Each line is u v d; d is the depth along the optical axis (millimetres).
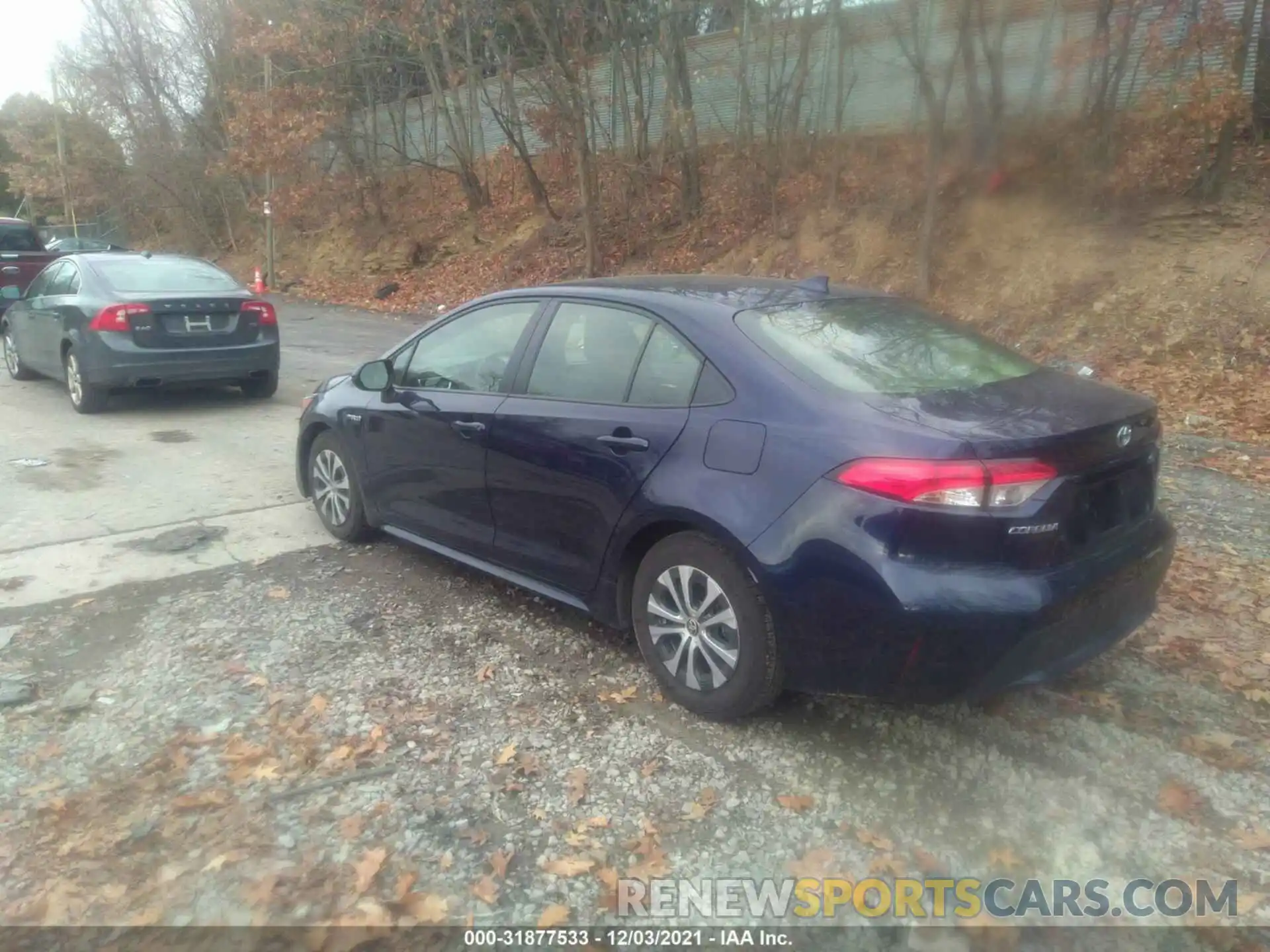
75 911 2912
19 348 11344
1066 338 11633
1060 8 14055
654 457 3920
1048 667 3432
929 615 3217
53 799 3430
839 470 3393
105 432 8984
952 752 3713
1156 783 3529
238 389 11320
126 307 9227
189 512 6562
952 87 15094
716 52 19578
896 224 15453
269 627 4762
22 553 5738
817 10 16688
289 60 24891
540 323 4672
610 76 22359
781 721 3922
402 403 5238
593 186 20109
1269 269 11125
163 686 4191
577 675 4309
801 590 3447
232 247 33250
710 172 20750
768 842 3230
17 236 17703
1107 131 13359
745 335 3893
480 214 24750
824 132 17953
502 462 4586
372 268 25203
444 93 23953
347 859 3129
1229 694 4137
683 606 3916
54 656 4473
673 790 3486
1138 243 12477
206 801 3391
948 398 3576
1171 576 5363
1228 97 11883
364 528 5867
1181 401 9602
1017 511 3230
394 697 4109
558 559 4441
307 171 26219
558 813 3361
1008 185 14430
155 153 32781
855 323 4156
